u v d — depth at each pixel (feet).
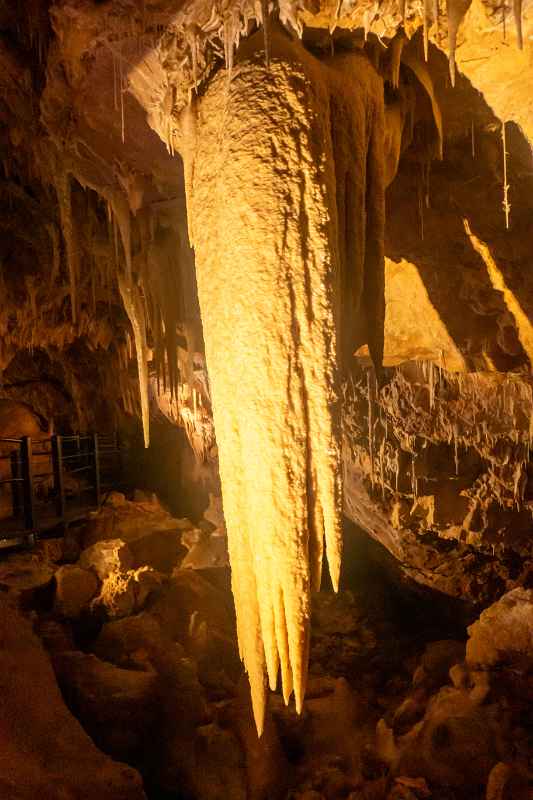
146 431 15.44
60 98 10.05
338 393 7.47
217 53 8.03
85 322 24.68
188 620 22.45
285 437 7.43
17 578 20.36
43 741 12.59
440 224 11.83
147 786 15.99
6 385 30.89
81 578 21.36
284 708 19.25
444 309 13.66
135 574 22.11
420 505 22.26
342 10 7.43
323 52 8.23
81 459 32.27
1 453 25.85
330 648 25.90
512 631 17.47
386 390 21.02
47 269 20.49
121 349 27.50
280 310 7.32
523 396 17.92
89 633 20.79
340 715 19.69
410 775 16.05
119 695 15.98
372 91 8.28
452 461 21.99
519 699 16.58
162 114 9.18
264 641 7.72
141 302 15.66
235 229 7.54
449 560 24.56
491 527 21.48
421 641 26.45
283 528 7.45
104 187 12.66
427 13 7.38
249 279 7.44
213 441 32.09
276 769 17.38
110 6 7.78
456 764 15.46
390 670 24.34
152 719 16.61
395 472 22.03
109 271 19.85
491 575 24.16
